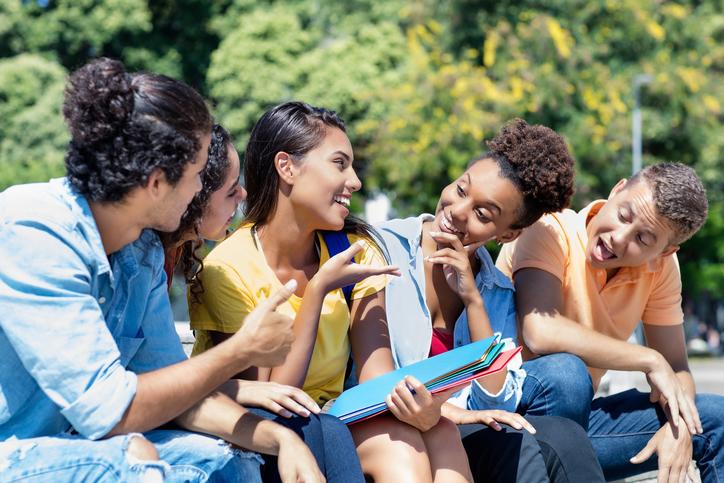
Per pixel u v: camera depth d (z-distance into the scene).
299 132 2.74
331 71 17.77
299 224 2.77
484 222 3.02
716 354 28.59
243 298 2.66
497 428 2.75
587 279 3.32
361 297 2.84
